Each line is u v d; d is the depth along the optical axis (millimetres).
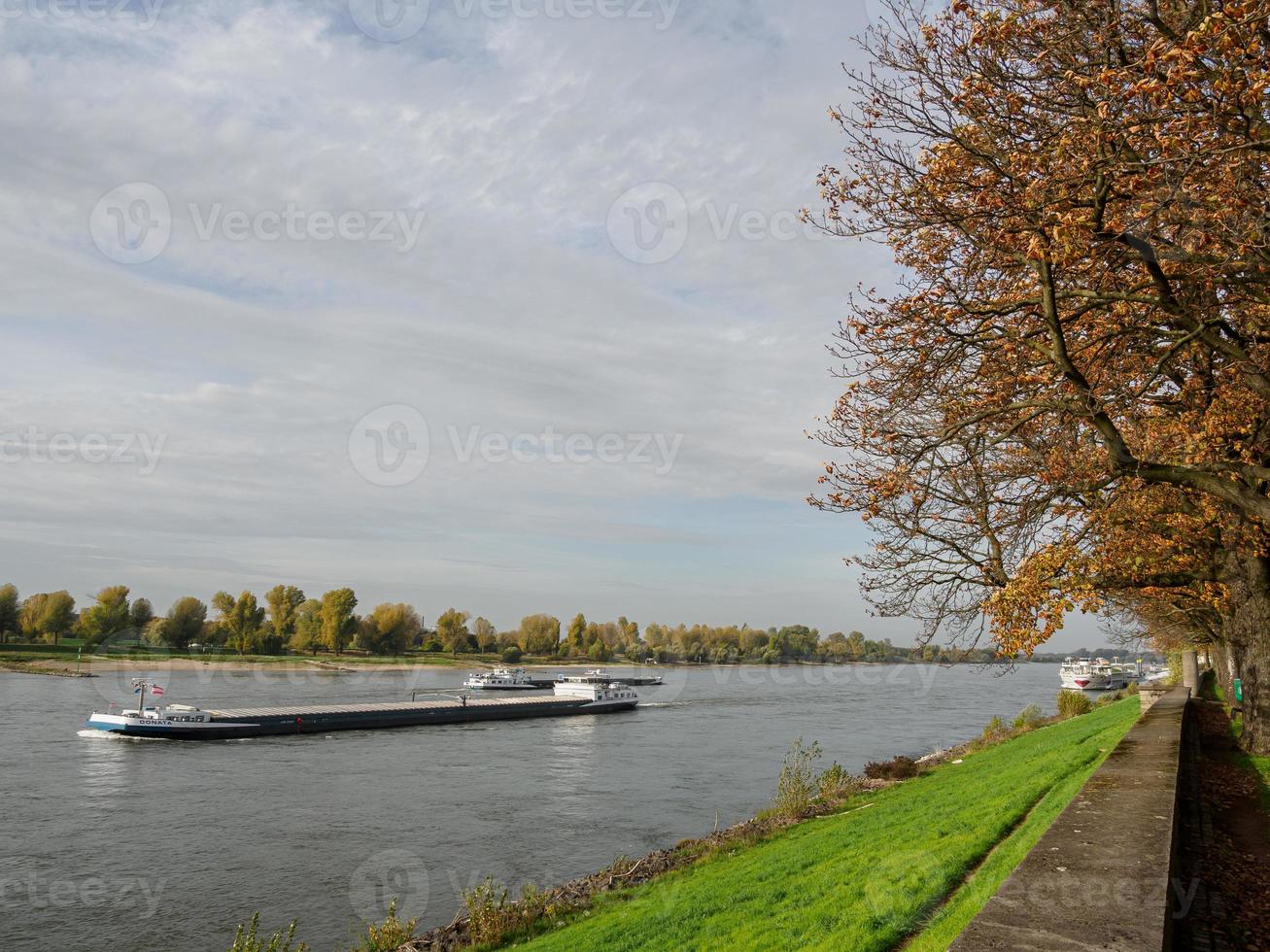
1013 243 13016
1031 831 13469
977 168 13797
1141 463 12875
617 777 46219
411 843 31453
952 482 16297
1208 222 11508
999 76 12750
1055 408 13680
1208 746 22562
